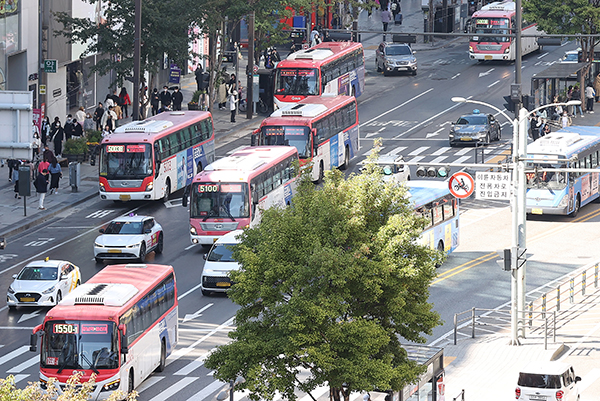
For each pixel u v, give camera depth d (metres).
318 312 46.31
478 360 64.69
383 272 47.56
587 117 138.25
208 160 111.75
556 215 102.88
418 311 50.47
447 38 188.50
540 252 89.94
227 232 86.62
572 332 70.38
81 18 121.56
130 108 140.00
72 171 103.50
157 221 96.06
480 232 95.75
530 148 99.69
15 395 36.91
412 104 142.25
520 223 68.06
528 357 64.88
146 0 118.06
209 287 76.19
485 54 161.12
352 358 47.06
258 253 50.16
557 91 141.25
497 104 140.88
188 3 118.81
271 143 104.31
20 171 94.12
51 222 94.94
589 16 136.00
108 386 54.84
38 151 107.88
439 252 50.66
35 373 61.50
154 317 61.19
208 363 49.81
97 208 99.69
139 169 98.06
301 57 127.81
